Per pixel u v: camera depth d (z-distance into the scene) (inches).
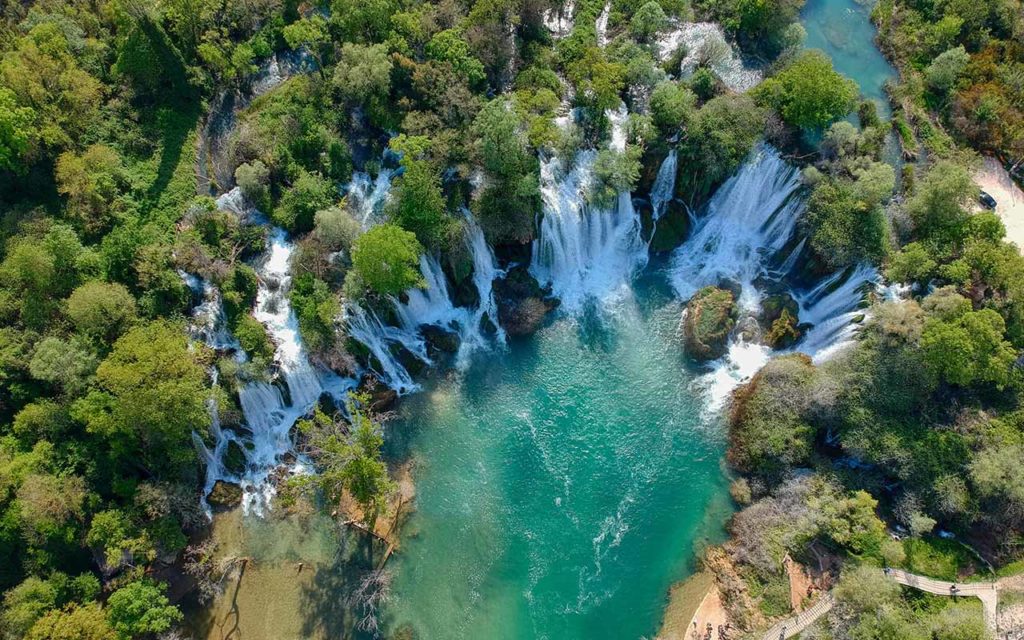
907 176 3964.1
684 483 3307.1
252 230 3543.3
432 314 3740.2
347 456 2893.7
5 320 2982.3
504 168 3474.4
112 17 3661.4
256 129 3693.4
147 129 3612.2
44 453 2805.1
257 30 4055.1
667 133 3868.1
